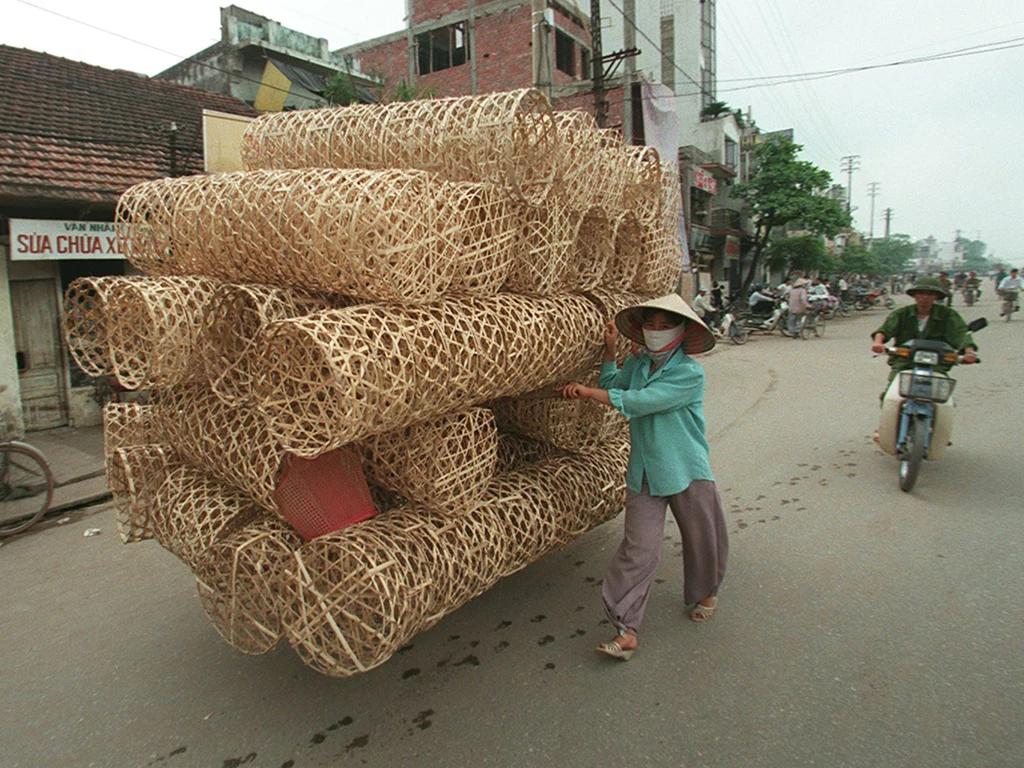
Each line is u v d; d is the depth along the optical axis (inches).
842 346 564.7
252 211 90.0
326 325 77.1
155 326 86.3
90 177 314.3
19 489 205.5
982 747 89.2
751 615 125.8
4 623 140.3
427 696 106.1
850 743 91.3
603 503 128.7
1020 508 172.4
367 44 895.7
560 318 107.8
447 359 85.9
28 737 101.5
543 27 478.3
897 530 161.8
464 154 103.1
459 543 98.0
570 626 125.1
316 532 92.1
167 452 117.6
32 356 317.1
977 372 371.9
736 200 1090.7
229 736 99.4
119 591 153.1
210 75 650.2
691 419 115.9
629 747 92.7
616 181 123.5
